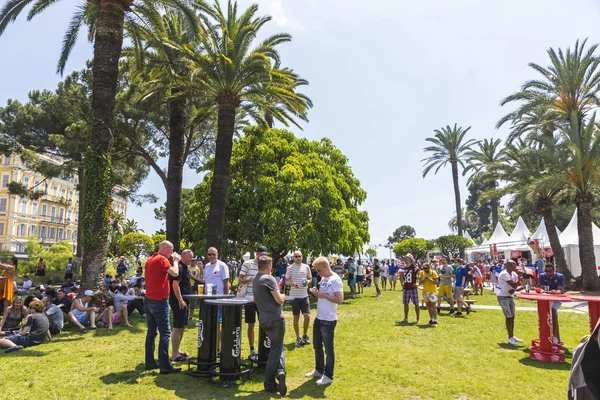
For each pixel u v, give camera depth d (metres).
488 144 45.91
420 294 19.92
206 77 15.43
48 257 27.19
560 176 22.22
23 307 9.55
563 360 6.90
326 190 18.78
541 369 6.40
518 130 26.95
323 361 5.89
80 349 7.56
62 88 26.12
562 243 28.00
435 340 8.59
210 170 21.00
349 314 12.72
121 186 28.47
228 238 18.98
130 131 20.83
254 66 14.75
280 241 17.14
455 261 15.75
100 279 10.84
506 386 5.55
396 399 4.99
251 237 19.09
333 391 5.25
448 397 5.10
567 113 24.14
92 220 10.93
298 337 7.98
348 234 19.09
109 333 9.18
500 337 8.94
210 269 7.99
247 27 14.62
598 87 23.12
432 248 48.50
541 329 7.16
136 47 15.77
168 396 4.99
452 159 44.78
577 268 27.64
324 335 5.66
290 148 20.06
